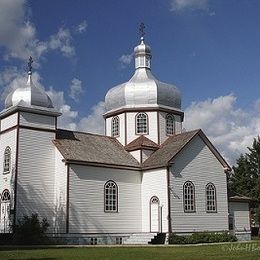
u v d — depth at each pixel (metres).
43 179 37.50
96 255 23.88
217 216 41.81
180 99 47.59
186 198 39.84
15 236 34.31
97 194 38.19
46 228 36.06
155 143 44.44
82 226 36.75
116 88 47.47
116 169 39.94
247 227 45.56
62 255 23.88
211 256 22.91
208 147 42.59
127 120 45.53
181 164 40.12
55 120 39.41
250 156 62.16
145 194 40.84
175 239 37.22
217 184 42.53
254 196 56.88
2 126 39.28
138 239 38.47
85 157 38.41
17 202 35.78
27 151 37.12
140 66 48.00
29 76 39.84
